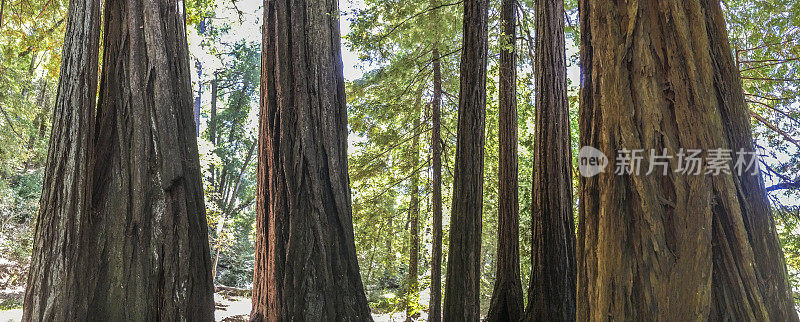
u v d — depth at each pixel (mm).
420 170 14211
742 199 2482
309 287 5484
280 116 5969
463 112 9828
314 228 5660
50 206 4180
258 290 5945
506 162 10898
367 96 12703
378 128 13164
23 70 14609
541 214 9180
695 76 2586
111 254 4297
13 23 9219
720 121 2543
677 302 2410
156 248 4395
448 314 9367
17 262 16453
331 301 5480
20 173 17984
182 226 4551
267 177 6066
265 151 6141
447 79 12734
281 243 5652
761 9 8781
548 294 8852
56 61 9195
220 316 13234
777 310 2381
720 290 2402
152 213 4449
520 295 10375
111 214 4371
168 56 4863
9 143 13750
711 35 2697
